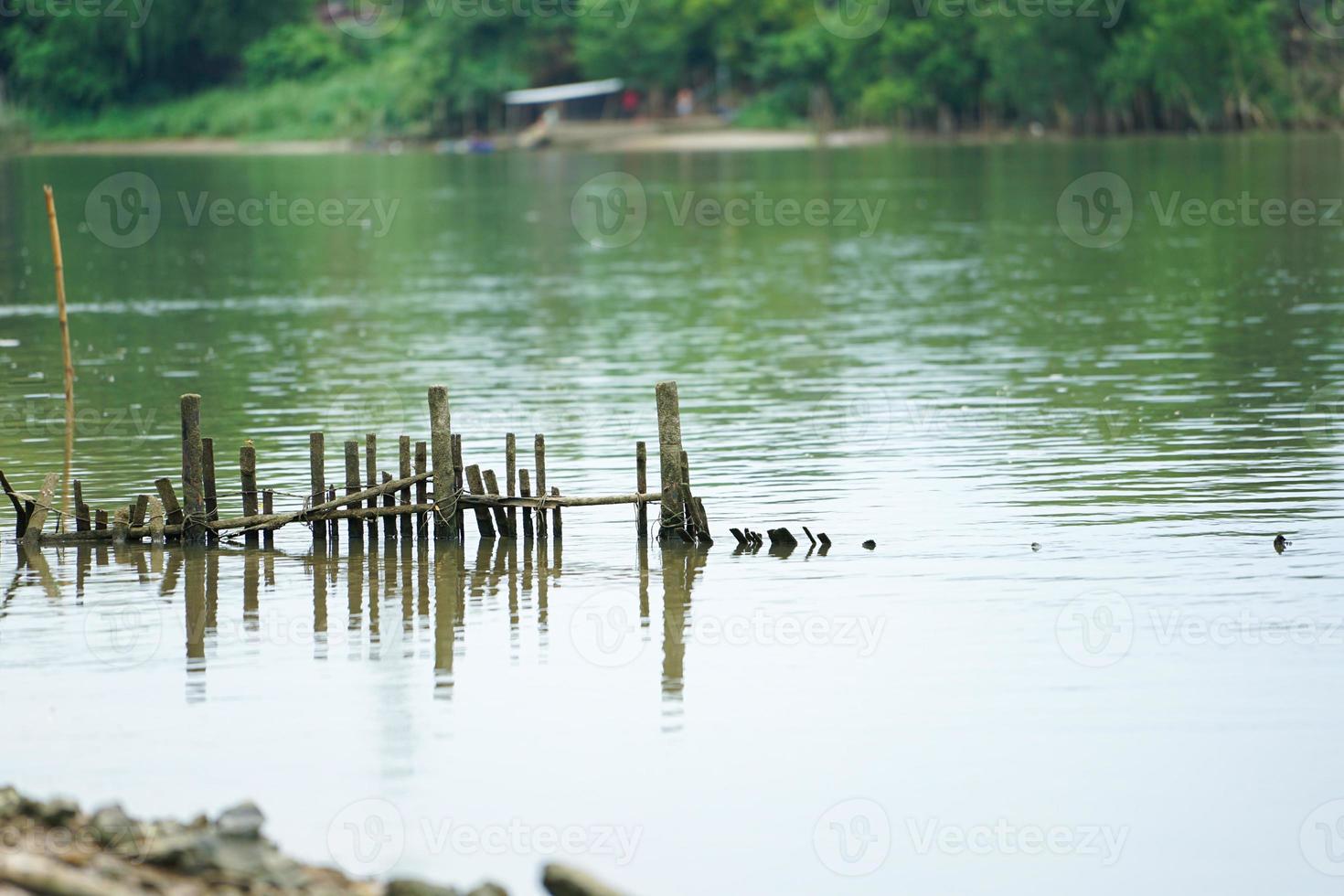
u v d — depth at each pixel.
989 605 61.16
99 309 134.88
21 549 68.81
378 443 86.06
